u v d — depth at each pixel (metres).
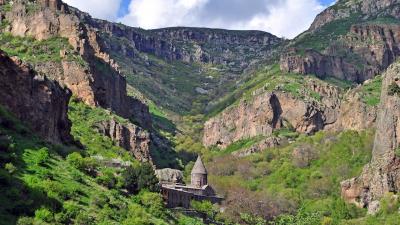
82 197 141.12
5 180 123.12
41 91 166.75
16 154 141.75
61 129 180.38
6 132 147.62
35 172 138.25
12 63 160.50
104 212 137.88
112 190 156.50
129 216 145.25
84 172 159.50
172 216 177.62
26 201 121.69
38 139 157.00
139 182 171.25
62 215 123.62
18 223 114.12
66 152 166.25
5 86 156.88
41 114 164.38
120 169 182.25
